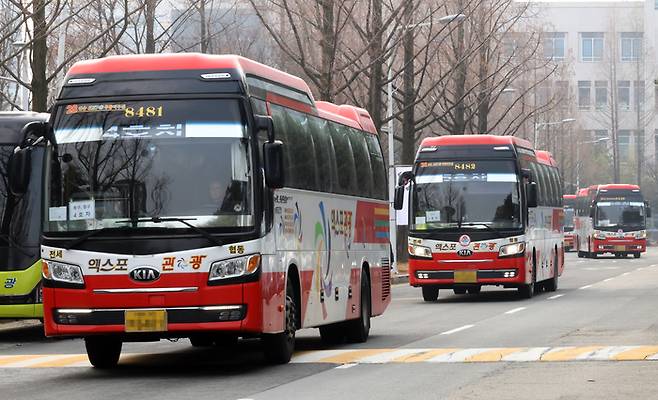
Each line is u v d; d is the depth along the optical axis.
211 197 26.98
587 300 54.69
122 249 26.86
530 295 57.12
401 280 75.81
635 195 127.75
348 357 31.02
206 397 23.66
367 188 38.28
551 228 64.81
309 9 67.56
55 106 27.83
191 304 26.64
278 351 29.38
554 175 68.38
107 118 27.52
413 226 55.50
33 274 38.78
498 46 96.50
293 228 29.95
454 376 26.33
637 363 28.22
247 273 26.84
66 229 27.22
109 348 29.98
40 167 39.09
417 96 83.06
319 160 32.81
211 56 27.86
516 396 22.94
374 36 64.88
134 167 27.17
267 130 27.36
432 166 55.66
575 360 29.05
